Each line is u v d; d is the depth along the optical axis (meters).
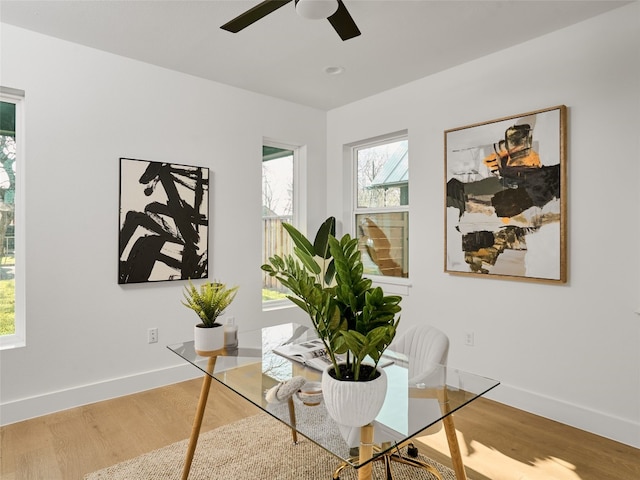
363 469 1.20
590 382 2.49
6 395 2.57
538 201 2.68
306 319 4.13
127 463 2.14
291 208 4.22
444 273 3.28
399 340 2.16
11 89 2.61
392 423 1.30
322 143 4.31
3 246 2.71
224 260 3.57
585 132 2.50
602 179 2.43
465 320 3.14
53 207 2.74
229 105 3.59
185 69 3.25
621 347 2.37
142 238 3.09
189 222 3.32
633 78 2.31
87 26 2.59
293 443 2.35
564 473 2.05
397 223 3.84
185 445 2.33
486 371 3.01
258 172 3.78
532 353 2.76
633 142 2.31
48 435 2.44
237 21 1.96
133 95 3.07
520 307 2.82
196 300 2.03
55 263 2.75
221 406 2.86
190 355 1.97
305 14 1.87
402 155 3.83
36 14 2.45
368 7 2.34
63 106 2.77
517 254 2.79
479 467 2.11
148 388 3.14
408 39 2.73
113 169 2.97
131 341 3.07
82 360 2.86
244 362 1.87
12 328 2.74
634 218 2.31
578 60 2.53
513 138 2.80
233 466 2.12
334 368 1.26
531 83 2.74
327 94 3.82
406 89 3.55
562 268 2.57
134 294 3.09
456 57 3.02
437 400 1.48
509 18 2.47
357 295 1.21
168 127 3.24
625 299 2.35
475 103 3.06
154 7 2.37
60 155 2.76
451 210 3.19
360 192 4.21
